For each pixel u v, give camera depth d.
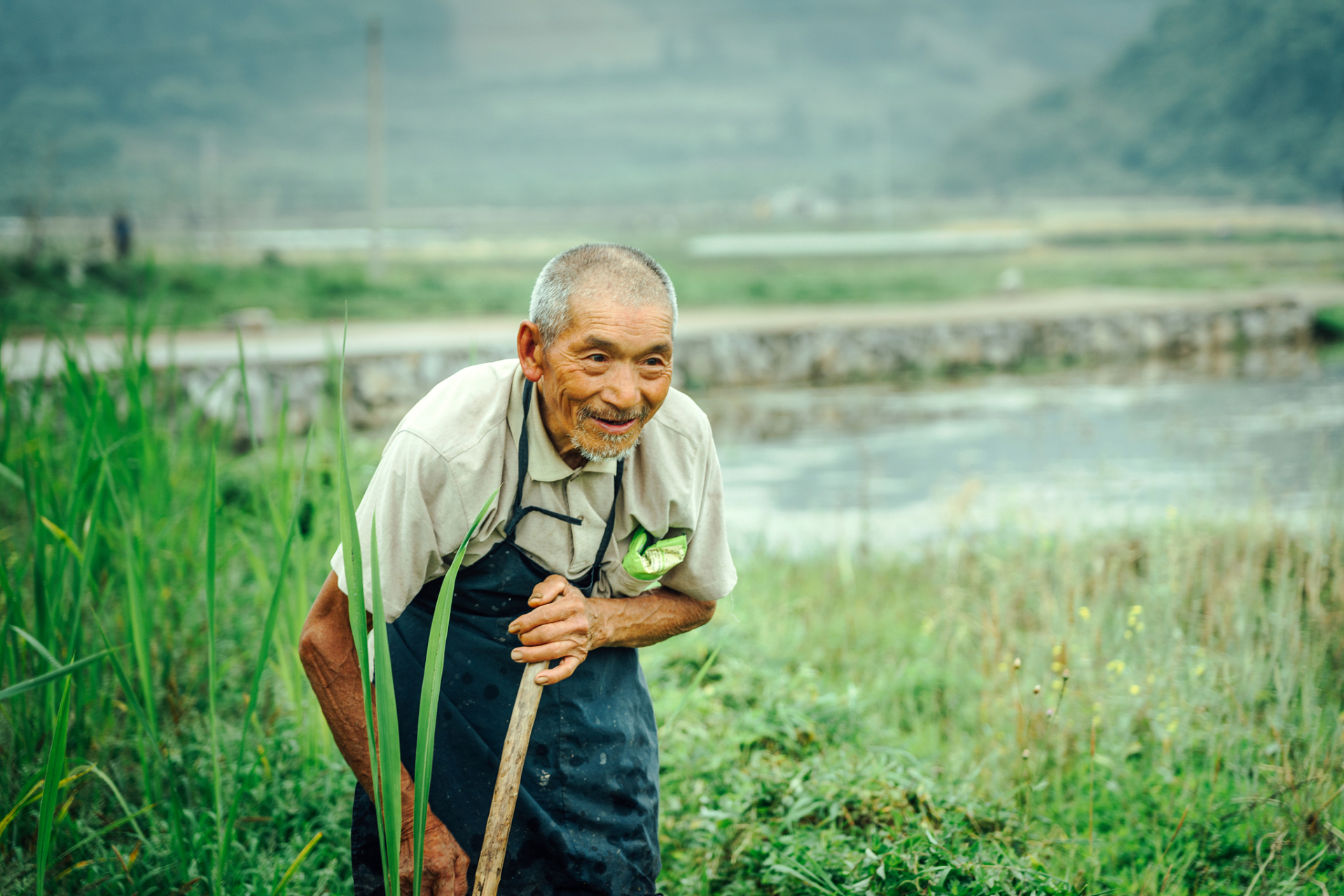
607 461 2.25
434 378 15.19
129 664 3.81
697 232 73.06
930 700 4.62
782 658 5.07
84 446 3.21
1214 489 9.07
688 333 19.31
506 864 2.27
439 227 87.94
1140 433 13.16
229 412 12.12
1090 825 3.22
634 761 2.37
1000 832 3.22
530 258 44.34
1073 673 4.22
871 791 3.34
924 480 11.10
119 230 24.53
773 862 3.04
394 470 2.18
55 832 2.98
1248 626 4.33
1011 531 6.96
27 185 101.62
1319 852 3.10
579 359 2.06
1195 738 3.80
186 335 17.38
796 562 7.32
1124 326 22.84
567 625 2.13
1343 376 18.92
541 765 2.27
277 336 17.94
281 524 3.89
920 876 2.89
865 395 18.16
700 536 2.43
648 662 4.73
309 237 57.31
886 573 6.88
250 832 3.13
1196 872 3.17
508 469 2.22
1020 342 21.88
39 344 13.86
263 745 3.53
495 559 2.25
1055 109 172.38
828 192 163.12
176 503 5.09
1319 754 3.50
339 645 2.25
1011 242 52.47
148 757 3.38
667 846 3.34
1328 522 5.56
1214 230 63.81
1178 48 168.88
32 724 3.24
